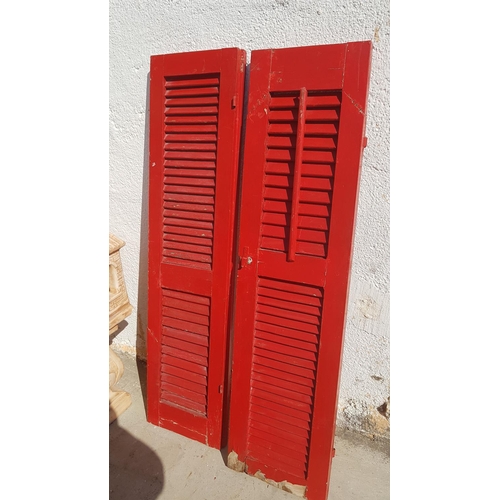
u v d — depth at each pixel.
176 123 1.57
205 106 1.50
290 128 1.32
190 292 1.64
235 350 1.52
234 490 1.50
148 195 1.78
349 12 1.38
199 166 1.54
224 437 1.71
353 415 1.75
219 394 1.64
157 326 1.74
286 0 1.46
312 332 1.38
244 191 1.41
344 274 1.30
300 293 1.38
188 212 1.60
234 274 1.60
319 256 1.33
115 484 1.51
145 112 1.88
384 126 1.42
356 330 1.65
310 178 1.31
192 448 1.70
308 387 1.42
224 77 1.43
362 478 1.56
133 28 1.81
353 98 1.21
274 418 1.49
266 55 1.31
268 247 1.41
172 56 1.52
